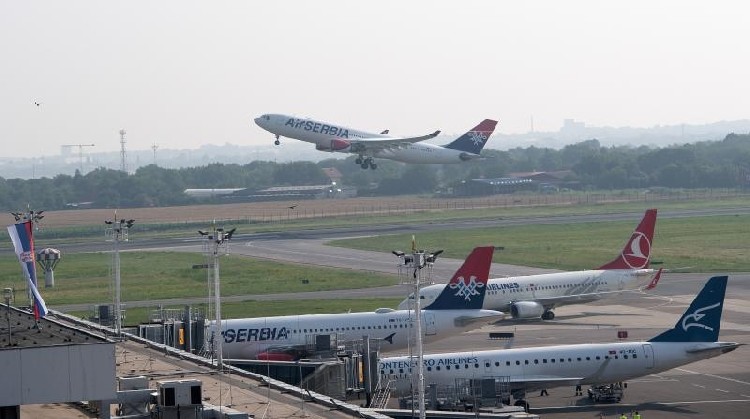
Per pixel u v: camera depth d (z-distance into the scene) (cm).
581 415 19562
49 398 11494
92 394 11625
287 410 14488
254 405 14838
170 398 13038
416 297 14775
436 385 19150
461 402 19075
